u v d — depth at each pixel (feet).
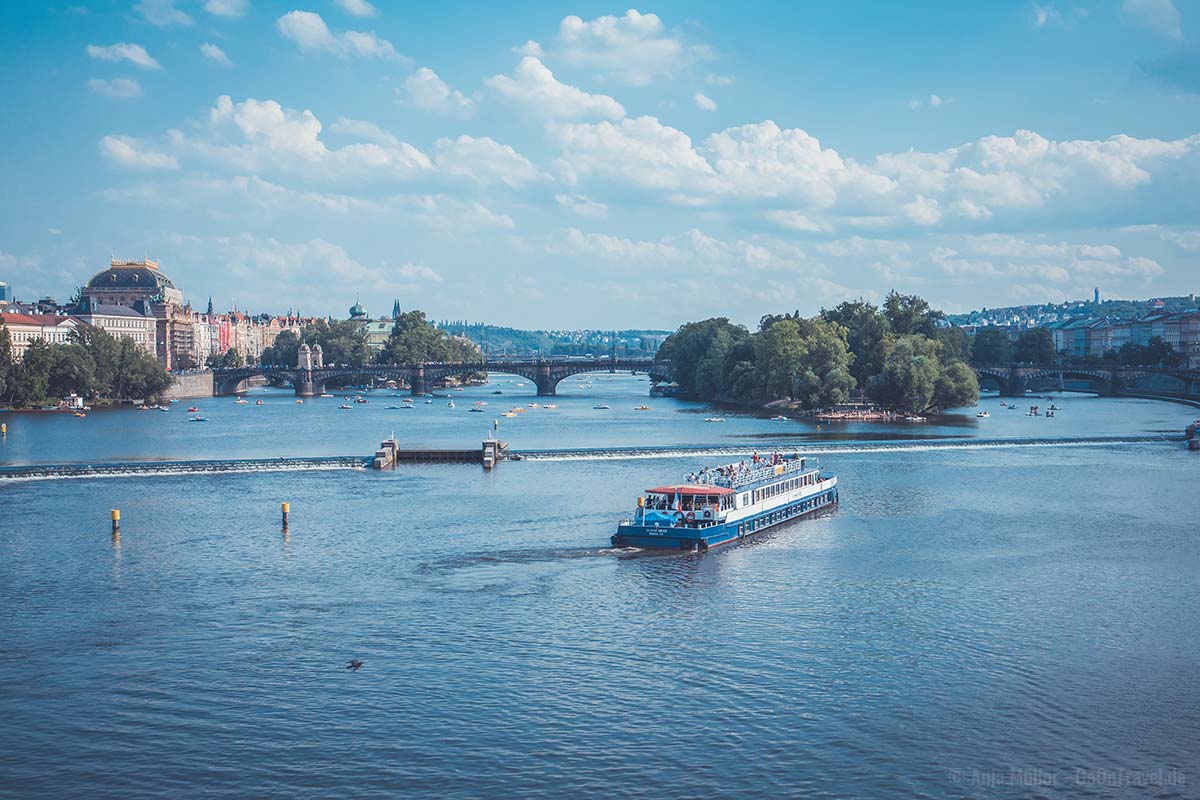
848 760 245.45
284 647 316.19
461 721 264.72
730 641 321.93
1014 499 572.10
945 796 230.48
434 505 547.49
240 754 248.32
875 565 416.46
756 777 237.66
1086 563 420.36
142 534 474.90
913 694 281.74
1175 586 384.88
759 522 483.51
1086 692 283.59
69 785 234.99
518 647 316.19
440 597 368.27
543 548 443.32
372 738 255.91
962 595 372.58
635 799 228.63
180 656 308.60
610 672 296.10
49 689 284.61
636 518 453.17
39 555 433.07
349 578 393.70
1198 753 249.96
